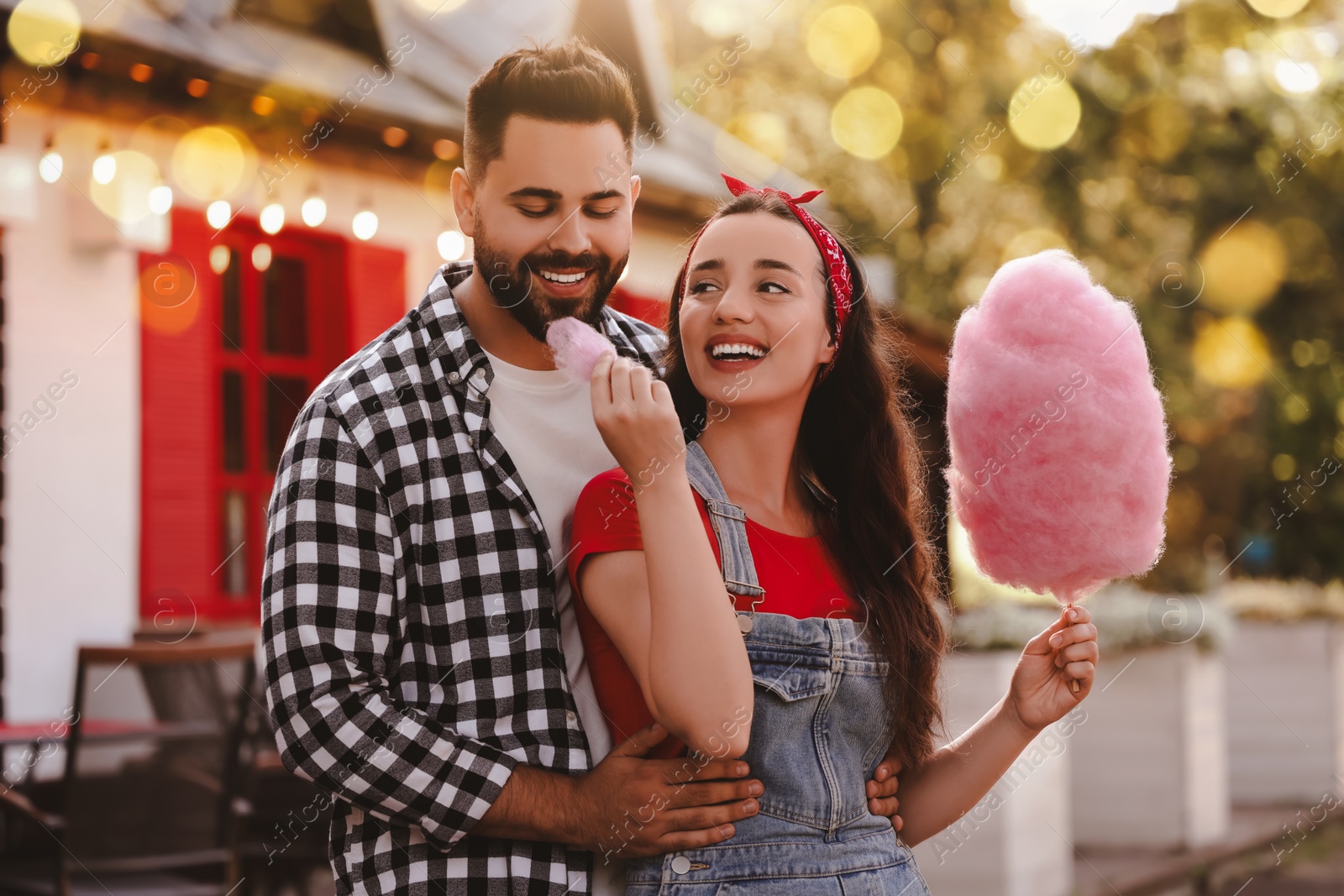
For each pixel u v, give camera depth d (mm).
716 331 1720
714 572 1562
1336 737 8906
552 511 1760
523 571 1673
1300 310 13648
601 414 1557
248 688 3557
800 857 1639
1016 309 1922
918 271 13273
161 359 4953
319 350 5512
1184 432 13852
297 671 1548
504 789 1559
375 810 1556
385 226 5676
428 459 1657
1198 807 7047
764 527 1764
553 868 1613
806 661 1689
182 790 3404
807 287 1753
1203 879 6465
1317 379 13938
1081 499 1898
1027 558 1947
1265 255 13078
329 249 5512
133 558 4875
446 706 1617
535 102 1690
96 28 4305
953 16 13469
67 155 4531
